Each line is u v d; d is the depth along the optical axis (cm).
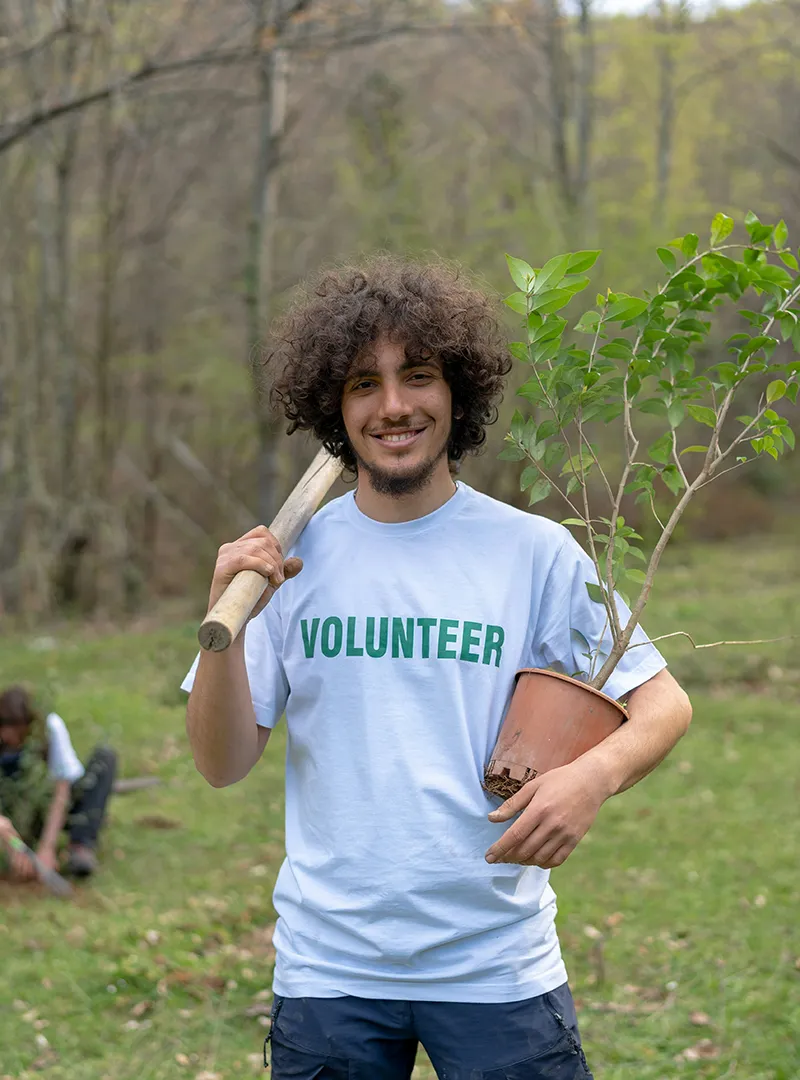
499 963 209
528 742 207
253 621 226
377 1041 211
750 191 2073
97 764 604
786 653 1135
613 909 531
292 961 216
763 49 1945
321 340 216
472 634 212
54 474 2192
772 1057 382
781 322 227
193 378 2012
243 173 2408
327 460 239
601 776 199
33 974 464
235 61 947
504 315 244
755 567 1903
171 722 938
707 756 811
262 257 1466
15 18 1348
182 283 2381
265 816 703
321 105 2088
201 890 577
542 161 2005
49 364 2136
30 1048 409
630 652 220
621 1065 383
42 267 1995
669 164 2038
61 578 2008
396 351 212
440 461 221
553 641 221
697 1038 400
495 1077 206
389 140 1711
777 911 517
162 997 444
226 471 2547
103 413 2117
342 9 1006
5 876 583
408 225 1636
